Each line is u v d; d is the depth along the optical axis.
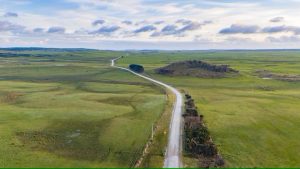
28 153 60.91
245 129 77.38
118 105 103.00
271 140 70.12
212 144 63.25
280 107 100.81
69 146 65.44
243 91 132.88
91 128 77.31
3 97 115.62
